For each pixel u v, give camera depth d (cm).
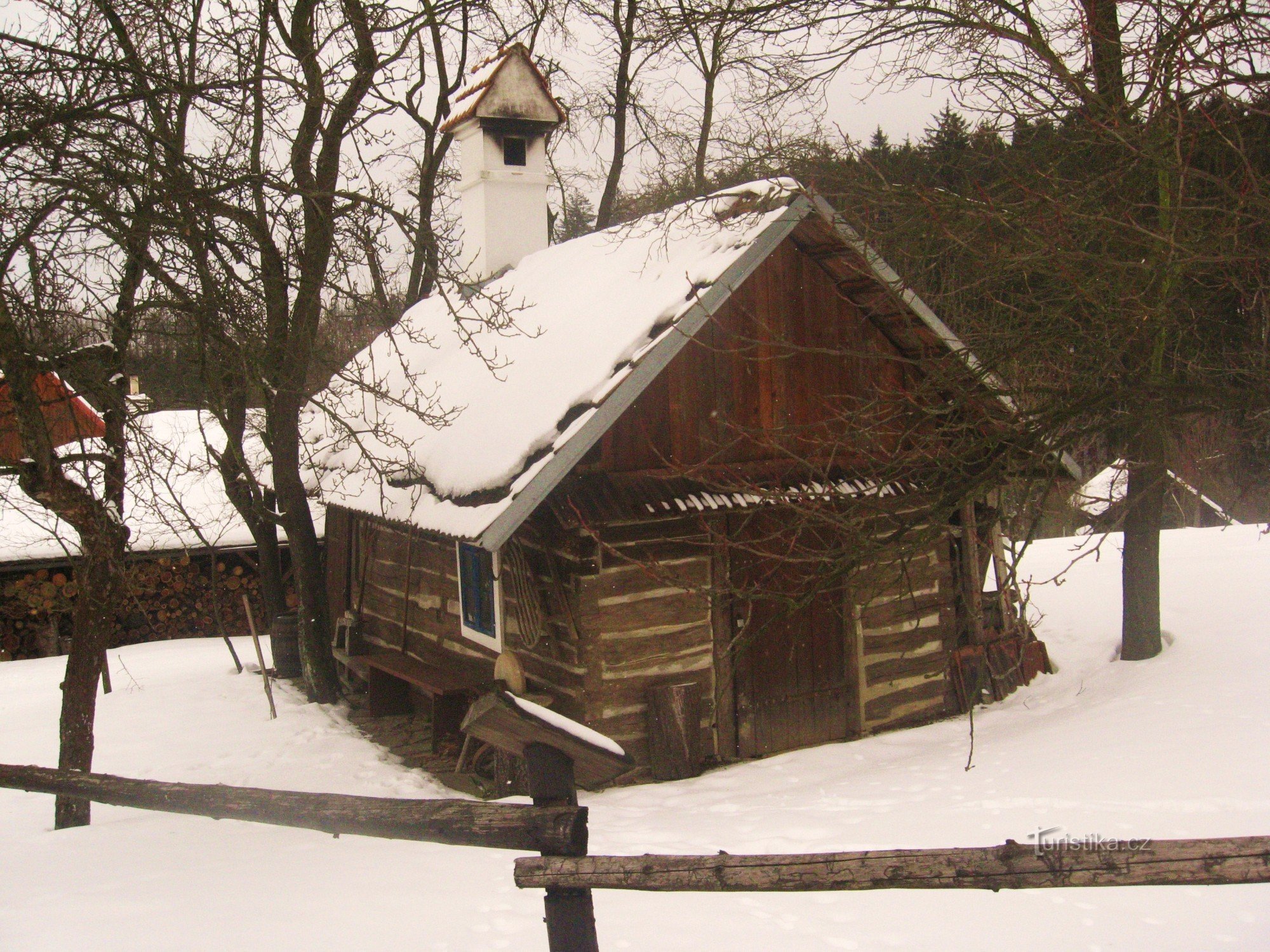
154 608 1752
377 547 1265
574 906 310
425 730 1072
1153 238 554
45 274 704
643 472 891
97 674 782
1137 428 635
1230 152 619
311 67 958
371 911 494
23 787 527
